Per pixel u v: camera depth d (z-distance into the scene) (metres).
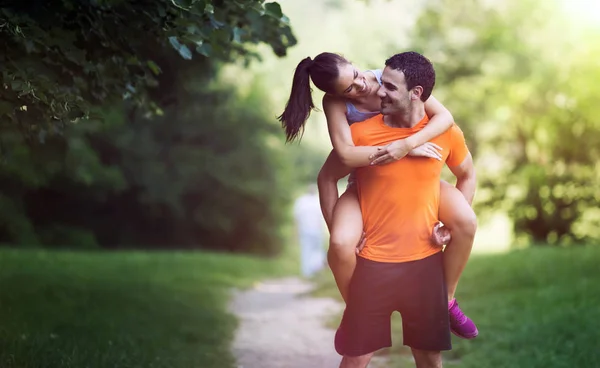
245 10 7.05
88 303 10.31
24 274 13.05
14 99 5.64
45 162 22.75
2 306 9.55
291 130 4.89
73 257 17.48
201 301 11.59
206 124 28.58
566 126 20.58
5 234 26.70
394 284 4.77
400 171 4.69
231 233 30.67
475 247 29.92
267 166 30.06
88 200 28.95
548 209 21.16
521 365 6.93
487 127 22.33
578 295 9.61
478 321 8.88
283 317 10.80
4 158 8.67
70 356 6.60
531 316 8.80
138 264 16.83
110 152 28.03
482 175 22.19
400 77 4.58
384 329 4.83
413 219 4.75
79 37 6.20
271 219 30.61
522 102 21.42
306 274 18.97
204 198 29.88
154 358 7.05
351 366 4.91
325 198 5.04
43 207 28.66
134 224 29.92
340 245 4.72
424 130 4.65
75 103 5.61
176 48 6.03
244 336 9.18
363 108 4.87
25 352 6.67
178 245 30.44
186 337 8.52
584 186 20.89
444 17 21.80
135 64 6.69
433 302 4.81
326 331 9.58
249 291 14.37
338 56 4.80
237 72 28.47
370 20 24.59
